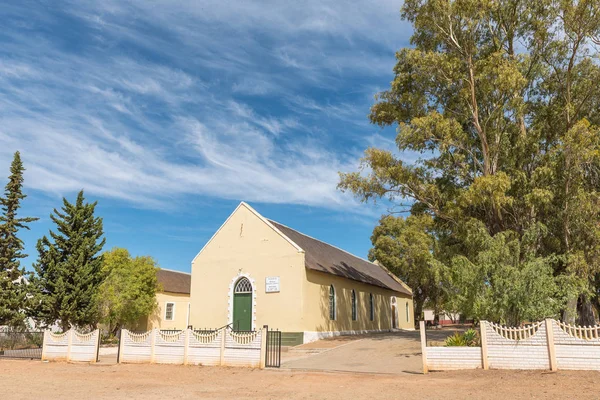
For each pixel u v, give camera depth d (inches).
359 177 1085.1
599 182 1043.3
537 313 647.8
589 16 972.6
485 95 1024.2
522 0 1057.5
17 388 555.8
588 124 908.0
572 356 545.0
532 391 459.5
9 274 1187.3
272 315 1109.1
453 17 1031.0
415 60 1054.4
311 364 750.5
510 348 583.2
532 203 930.1
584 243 938.1
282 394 492.4
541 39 1054.4
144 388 548.1
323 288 1195.3
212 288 1209.4
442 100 1119.6
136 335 809.5
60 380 622.5
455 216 1029.8
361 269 1572.3
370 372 649.0
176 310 1798.7
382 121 1181.7
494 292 677.3
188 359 749.3
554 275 999.0
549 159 973.8
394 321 1765.5
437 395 461.4
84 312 1123.3
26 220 1278.3
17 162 1299.2
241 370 681.6
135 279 1423.5
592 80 1047.0
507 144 1043.3
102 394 508.7
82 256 1144.8
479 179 895.7
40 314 1106.7
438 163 1077.1
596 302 1202.0
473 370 592.4
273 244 1154.0
